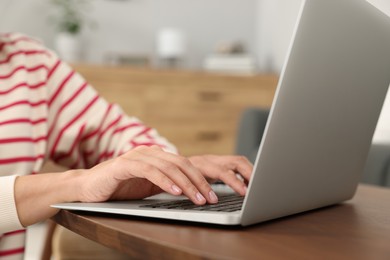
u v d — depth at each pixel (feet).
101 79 11.07
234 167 2.83
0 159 3.12
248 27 14.62
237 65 12.53
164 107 11.53
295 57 1.73
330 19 1.86
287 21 12.12
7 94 3.31
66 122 3.60
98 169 2.26
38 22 12.73
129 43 13.78
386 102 5.24
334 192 2.48
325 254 1.58
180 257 1.55
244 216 1.82
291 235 1.82
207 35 14.34
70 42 12.52
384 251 1.66
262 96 12.03
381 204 2.74
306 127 1.95
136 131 3.58
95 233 1.92
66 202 2.29
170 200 2.36
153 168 2.12
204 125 11.82
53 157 3.63
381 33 2.29
